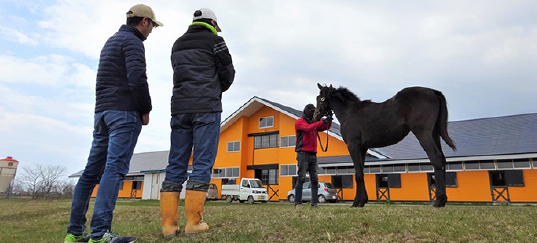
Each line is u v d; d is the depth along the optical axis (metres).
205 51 2.85
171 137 2.92
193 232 2.69
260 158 28.89
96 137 2.69
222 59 2.88
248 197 22.88
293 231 2.66
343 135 5.38
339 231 2.59
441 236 2.35
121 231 3.10
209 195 27.70
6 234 3.20
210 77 2.85
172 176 2.83
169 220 2.73
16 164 27.55
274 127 28.78
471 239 2.26
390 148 21.67
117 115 2.52
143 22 2.78
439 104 4.46
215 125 2.86
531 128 20.11
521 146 18.00
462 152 19.06
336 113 5.57
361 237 2.43
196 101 2.79
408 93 4.66
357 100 5.40
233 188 24.08
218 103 2.91
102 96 2.59
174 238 2.65
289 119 27.47
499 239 2.24
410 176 20.39
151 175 33.75
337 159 21.97
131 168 37.59
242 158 29.30
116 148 2.49
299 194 5.21
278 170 27.58
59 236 3.04
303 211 3.66
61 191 22.27
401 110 4.65
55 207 7.56
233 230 2.78
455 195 19.17
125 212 5.17
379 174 21.53
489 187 18.44
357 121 5.16
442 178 4.17
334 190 20.91
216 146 2.90
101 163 2.71
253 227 2.86
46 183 25.55
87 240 2.65
